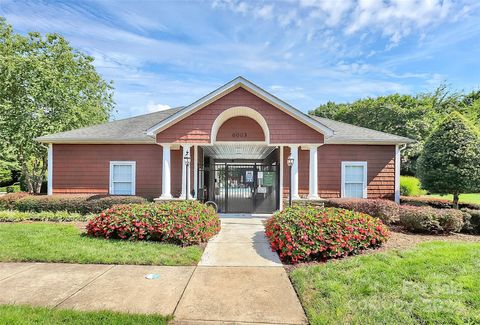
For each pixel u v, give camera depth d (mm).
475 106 31906
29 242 6734
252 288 4516
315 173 11219
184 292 4336
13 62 16688
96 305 3865
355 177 12797
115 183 12992
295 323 3502
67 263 5602
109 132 13406
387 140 12438
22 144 17062
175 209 7578
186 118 10875
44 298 4070
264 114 10836
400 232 8258
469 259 5320
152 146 12992
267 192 13125
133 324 3314
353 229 6211
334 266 5266
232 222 10453
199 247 6812
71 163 12977
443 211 8148
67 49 20766
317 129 10750
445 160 10609
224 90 10617
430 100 34031
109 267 5406
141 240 7055
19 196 12258
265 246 7020
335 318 3516
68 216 10516
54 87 17531
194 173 12672
